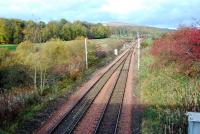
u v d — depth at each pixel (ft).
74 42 185.98
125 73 146.00
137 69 155.63
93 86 115.34
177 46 92.22
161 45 118.42
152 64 131.03
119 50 302.25
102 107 84.89
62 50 155.33
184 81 90.99
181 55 90.48
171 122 66.13
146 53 205.77
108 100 91.81
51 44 149.18
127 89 108.88
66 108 83.46
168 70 108.27
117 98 95.50
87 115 77.61
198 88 83.66
